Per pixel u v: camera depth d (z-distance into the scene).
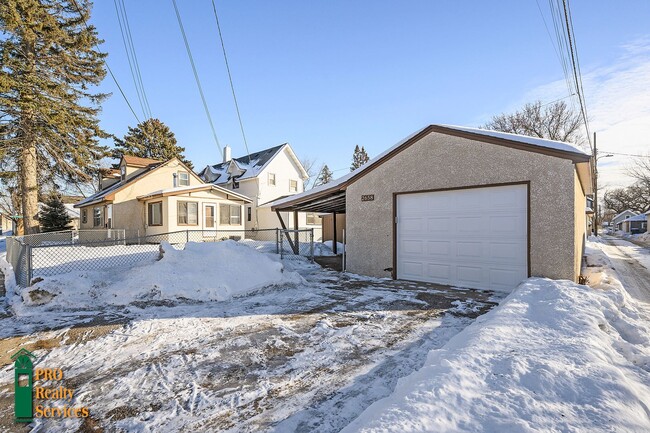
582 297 4.31
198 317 4.82
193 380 2.97
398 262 7.69
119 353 3.59
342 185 8.51
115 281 6.10
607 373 2.26
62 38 15.75
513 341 2.95
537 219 5.89
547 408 1.89
